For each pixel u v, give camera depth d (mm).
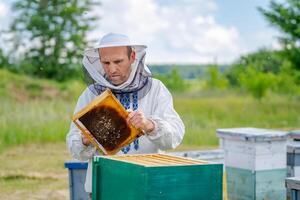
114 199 2621
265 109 20391
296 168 5664
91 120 3051
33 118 13188
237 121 16719
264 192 5605
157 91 3303
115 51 3105
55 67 34812
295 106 21828
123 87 3211
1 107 14453
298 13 23656
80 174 5309
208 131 13109
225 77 38125
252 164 5562
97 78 3258
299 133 5949
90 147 3250
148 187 2396
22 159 10094
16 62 35031
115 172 2613
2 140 11625
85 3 36094
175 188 2455
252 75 26469
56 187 7781
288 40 24109
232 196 5824
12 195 7250
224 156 5910
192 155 5723
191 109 20078
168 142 3090
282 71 27641
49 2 35500
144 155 2830
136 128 3008
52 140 12398
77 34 35531
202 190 2520
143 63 3209
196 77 53312
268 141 5551
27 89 23547
